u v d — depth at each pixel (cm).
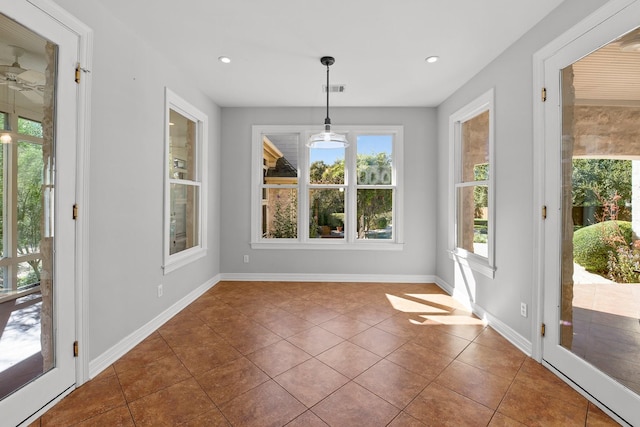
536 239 209
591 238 172
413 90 338
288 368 196
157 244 257
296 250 406
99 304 193
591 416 155
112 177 203
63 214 167
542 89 204
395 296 345
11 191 147
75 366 175
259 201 411
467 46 243
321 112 399
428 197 397
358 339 238
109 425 146
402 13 203
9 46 144
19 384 148
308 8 199
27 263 153
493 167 264
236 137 403
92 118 185
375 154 406
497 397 169
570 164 185
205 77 306
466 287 314
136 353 215
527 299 219
